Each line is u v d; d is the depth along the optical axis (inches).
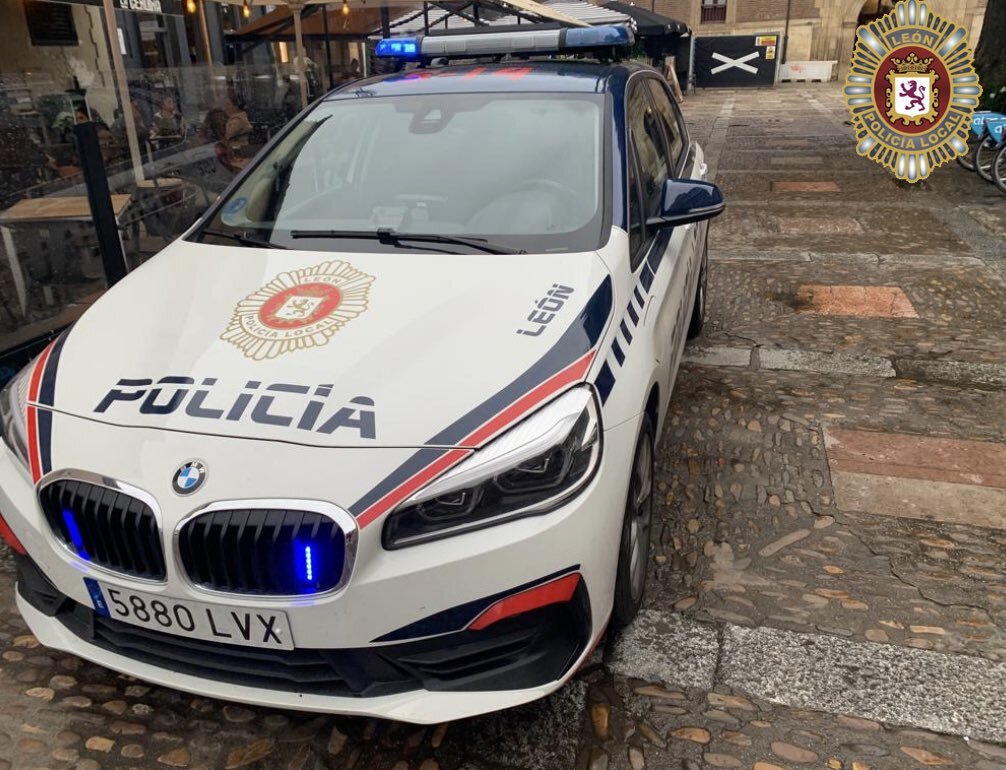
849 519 132.6
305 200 123.2
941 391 177.6
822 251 290.0
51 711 97.0
